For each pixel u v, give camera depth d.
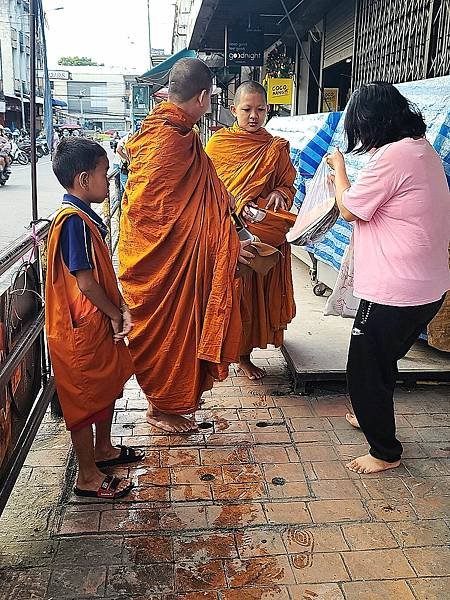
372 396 2.92
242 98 3.63
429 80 4.30
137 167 3.05
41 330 3.08
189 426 3.41
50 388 3.25
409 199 2.69
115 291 2.70
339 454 3.21
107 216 6.87
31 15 3.00
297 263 7.23
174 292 3.11
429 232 2.72
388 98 2.70
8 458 2.50
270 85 10.28
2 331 2.45
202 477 2.97
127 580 2.29
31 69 3.05
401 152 2.66
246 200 3.62
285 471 3.03
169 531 2.57
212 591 2.25
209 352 3.10
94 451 3.00
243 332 3.92
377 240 2.79
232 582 2.29
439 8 4.92
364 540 2.53
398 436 3.37
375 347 2.86
